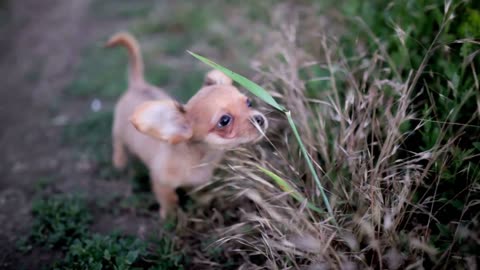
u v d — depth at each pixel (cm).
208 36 93
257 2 94
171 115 54
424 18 59
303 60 66
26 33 117
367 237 48
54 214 62
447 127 51
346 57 65
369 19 66
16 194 68
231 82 59
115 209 65
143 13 113
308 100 59
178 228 59
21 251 59
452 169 51
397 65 58
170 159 59
